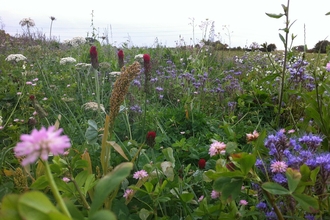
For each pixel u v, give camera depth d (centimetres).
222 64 755
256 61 724
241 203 185
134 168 247
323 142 251
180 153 290
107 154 200
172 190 201
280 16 319
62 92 459
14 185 205
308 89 376
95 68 285
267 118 395
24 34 977
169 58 789
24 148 70
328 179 158
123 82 195
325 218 171
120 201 194
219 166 170
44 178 170
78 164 191
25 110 380
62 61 510
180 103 447
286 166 160
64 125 327
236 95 455
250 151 263
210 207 176
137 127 345
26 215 80
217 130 346
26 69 527
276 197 181
